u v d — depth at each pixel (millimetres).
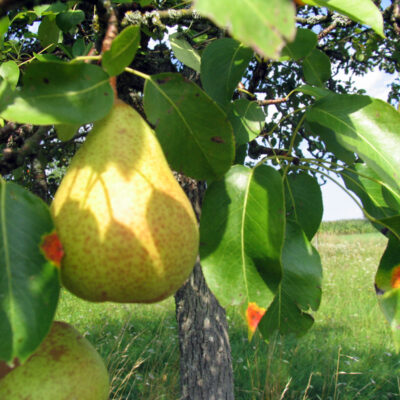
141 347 1246
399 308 293
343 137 282
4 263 201
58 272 209
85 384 256
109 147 235
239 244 273
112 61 228
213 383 697
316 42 295
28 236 208
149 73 476
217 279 271
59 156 784
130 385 1024
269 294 267
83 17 391
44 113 215
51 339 264
